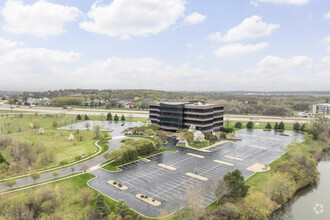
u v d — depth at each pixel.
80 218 48.47
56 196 55.78
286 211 59.81
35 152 99.56
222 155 97.69
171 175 74.50
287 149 103.94
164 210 50.12
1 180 70.00
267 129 163.00
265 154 99.50
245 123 189.38
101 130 154.75
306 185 73.56
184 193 61.59
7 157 91.50
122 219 49.06
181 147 110.50
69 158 92.88
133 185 66.69
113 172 76.81
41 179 70.38
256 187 66.00
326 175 83.94
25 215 47.06
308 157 90.38
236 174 60.25
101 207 49.66
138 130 138.38
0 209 48.62
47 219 47.78
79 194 56.12
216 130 151.38
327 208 61.19
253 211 52.53
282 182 61.75
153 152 100.94
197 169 80.19
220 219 49.81
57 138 128.75
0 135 110.06
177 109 144.25
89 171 77.62
